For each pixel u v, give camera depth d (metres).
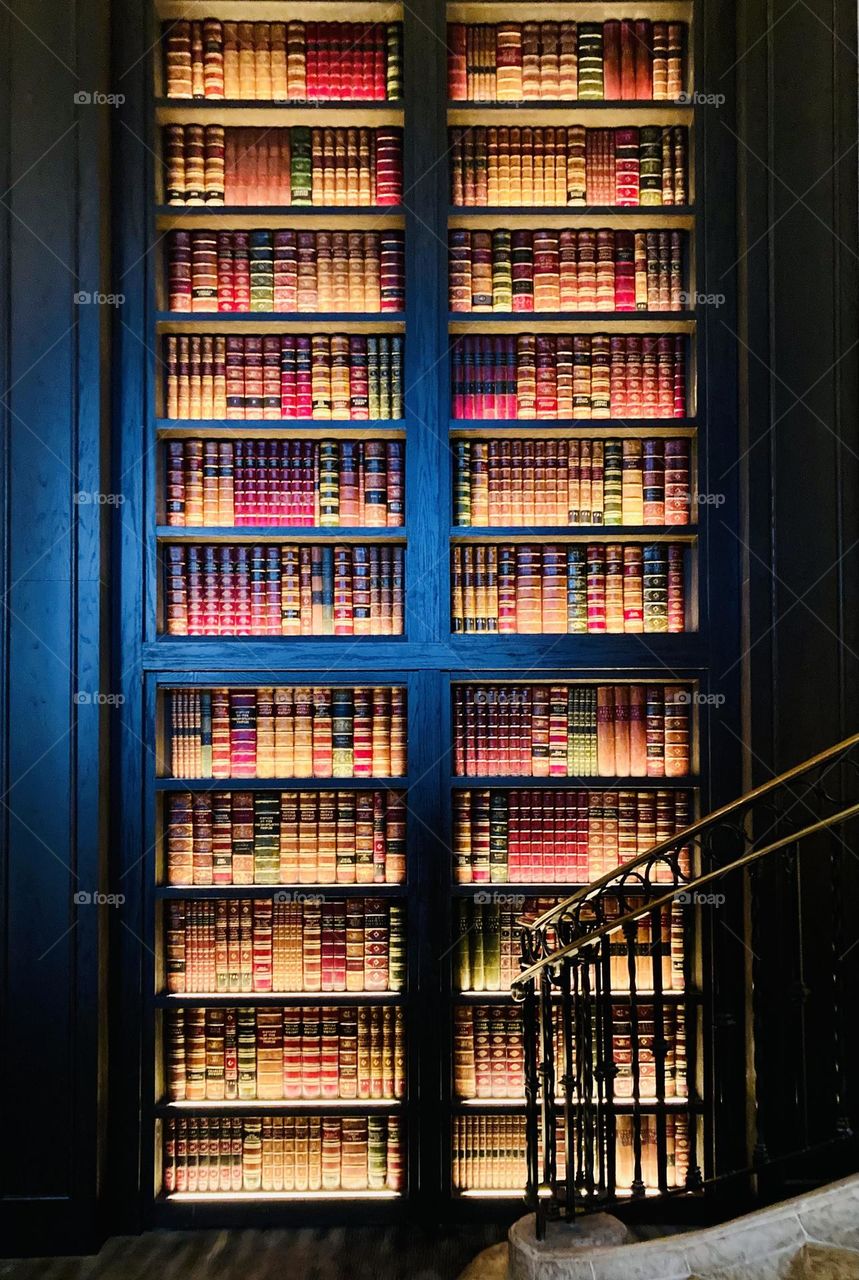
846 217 3.94
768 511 3.89
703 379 3.99
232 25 4.09
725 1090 3.82
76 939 3.77
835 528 3.88
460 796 3.99
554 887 3.93
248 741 3.99
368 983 3.95
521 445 4.06
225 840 3.97
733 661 3.95
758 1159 3.01
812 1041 3.75
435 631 3.96
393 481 4.04
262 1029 3.96
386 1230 3.82
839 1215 2.63
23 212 3.90
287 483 4.06
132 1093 3.85
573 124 4.11
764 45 3.99
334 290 4.07
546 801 3.99
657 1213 3.84
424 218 4.03
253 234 4.08
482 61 4.09
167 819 4.05
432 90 4.03
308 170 4.07
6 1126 3.72
